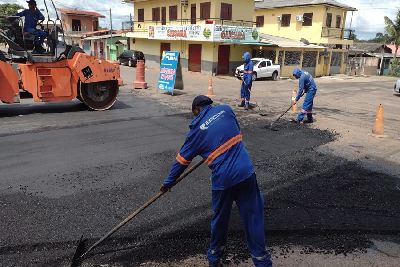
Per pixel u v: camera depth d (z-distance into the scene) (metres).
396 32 39.22
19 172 5.69
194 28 26.70
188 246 3.88
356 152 7.47
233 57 28.45
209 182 5.51
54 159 6.32
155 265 3.55
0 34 9.20
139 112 10.62
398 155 7.37
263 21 37.59
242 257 3.72
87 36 43.66
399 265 3.70
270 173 6.05
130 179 5.58
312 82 9.95
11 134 7.70
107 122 9.16
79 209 4.57
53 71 9.69
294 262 3.68
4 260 3.54
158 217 4.43
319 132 9.10
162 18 33.12
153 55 33.75
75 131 8.16
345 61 37.47
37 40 9.55
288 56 29.45
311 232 4.25
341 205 4.96
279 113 11.65
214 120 3.25
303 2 33.94
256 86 21.19
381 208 4.92
